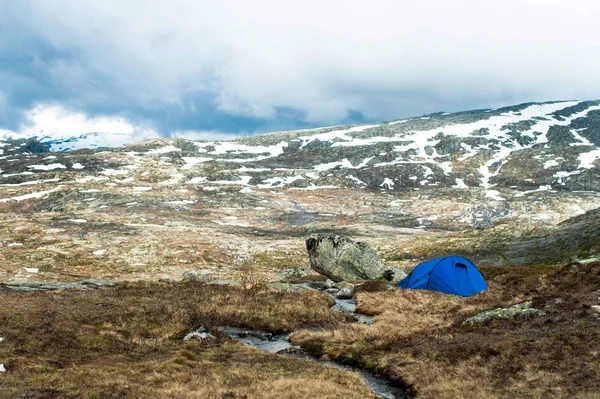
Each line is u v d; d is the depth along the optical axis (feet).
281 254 339.36
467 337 76.33
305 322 100.83
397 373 66.59
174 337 82.69
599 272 97.60
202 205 584.40
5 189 630.33
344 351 79.05
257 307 106.52
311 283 176.86
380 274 183.32
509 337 71.41
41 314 82.23
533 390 52.01
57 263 273.95
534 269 148.05
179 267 284.20
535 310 81.87
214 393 53.72
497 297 104.47
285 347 85.56
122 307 95.55
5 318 76.64
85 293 109.91
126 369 60.80
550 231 298.76
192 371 62.28
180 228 427.74
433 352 70.95
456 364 64.69
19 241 335.88
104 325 80.89
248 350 77.92
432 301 114.62
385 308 112.47
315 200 652.48
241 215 542.98
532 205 579.07
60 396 48.93
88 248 321.93
